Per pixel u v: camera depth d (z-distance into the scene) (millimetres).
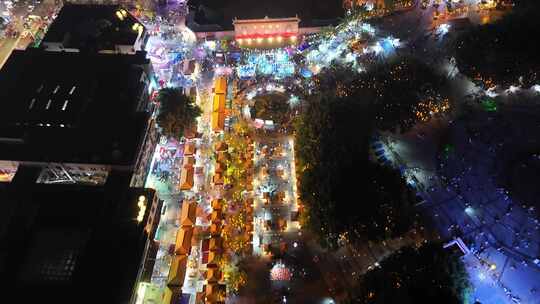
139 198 81625
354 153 86188
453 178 91062
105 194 82125
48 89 98312
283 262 82125
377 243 77500
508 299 74000
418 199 87500
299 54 121125
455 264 71125
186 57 123812
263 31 123062
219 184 93125
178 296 75812
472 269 77438
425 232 83375
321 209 78500
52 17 133500
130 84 100688
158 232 87000
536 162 91000
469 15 125000
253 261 82875
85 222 78250
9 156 86062
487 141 96375
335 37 121500
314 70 115750
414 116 96688
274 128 104875
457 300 65125
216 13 129125
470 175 91312
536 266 77312
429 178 91812
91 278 71375
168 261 82688
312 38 123875
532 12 107562
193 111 102375
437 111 100312
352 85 101562
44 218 78562
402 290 65938
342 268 80812
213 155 99688
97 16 119125
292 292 78312
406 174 92188
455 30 117875
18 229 77000
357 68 110188
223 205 88938
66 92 97500
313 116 94000
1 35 127625
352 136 89312
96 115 94000
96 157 85875
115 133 90188
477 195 88188
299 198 85625
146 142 93688
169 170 97875
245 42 125125
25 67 103562
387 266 71062
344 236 78375
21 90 98250
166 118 99312
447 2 129250
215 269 78688
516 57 97625
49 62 105000
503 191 87875
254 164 98125
